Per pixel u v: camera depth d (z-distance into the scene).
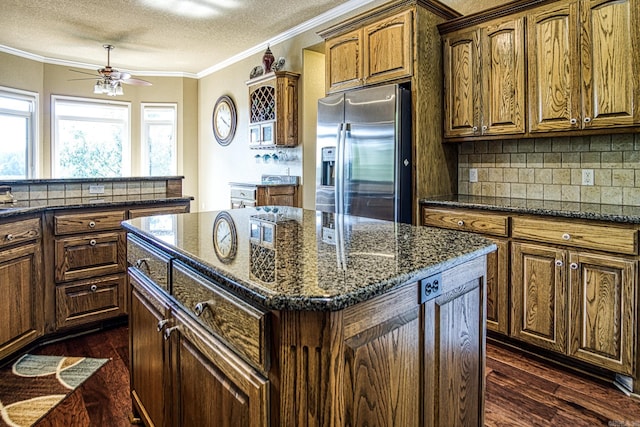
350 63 3.48
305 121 4.79
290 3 4.04
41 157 6.08
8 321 2.36
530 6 2.64
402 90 3.00
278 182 5.02
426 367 1.09
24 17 4.45
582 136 2.76
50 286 2.67
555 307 2.33
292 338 0.85
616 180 2.63
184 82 6.88
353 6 4.05
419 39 3.01
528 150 3.04
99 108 6.65
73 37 5.12
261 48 5.41
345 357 0.86
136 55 5.90
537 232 2.38
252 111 5.18
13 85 5.61
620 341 2.10
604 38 2.35
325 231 1.57
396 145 2.98
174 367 1.33
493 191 3.24
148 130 6.97
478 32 2.93
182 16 4.41
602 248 2.13
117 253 2.94
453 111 3.12
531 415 1.94
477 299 1.29
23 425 1.85
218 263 1.07
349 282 0.90
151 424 1.56
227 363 1.03
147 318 1.56
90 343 2.73
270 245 1.30
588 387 2.18
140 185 3.52
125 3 4.07
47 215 2.64
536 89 2.65
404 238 1.42
